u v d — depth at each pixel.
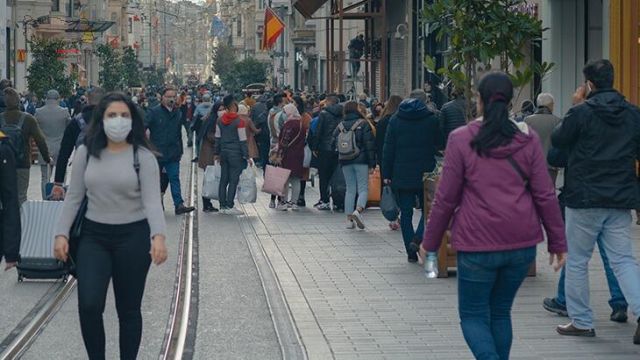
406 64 51.03
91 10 119.19
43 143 21.14
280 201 28.23
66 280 17.59
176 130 26.20
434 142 18.52
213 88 112.69
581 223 12.51
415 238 18.52
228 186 27.42
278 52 104.81
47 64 59.31
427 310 14.77
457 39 17.64
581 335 12.97
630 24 27.09
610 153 12.25
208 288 16.88
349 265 18.70
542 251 19.52
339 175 27.50
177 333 13.65
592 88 12.41
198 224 25.16
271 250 20.69
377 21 56.16
